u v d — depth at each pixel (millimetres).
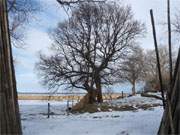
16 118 9359
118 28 48719
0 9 9422
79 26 47500
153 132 11867
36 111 35469
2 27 9367
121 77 49219
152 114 18219
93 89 44906
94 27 47562
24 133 12797
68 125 14969
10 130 8992
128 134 11805
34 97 65500
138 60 52750
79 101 42125
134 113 21406
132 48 51188
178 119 8547
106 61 47562
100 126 14094
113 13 48375
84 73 46906
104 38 48031
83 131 13117
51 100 59094
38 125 15266
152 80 54812
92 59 47469
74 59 47844
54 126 14820
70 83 47625
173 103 8812
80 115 24031
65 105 48906
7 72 9250
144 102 37562
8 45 9445
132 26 50375
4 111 8938
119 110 29703
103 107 33219
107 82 47688
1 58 9164
